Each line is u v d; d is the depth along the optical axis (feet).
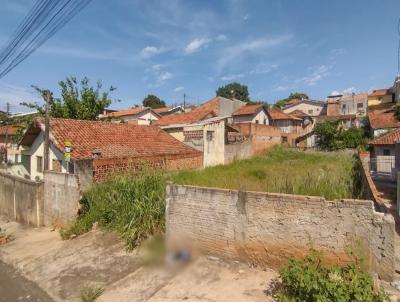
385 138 71.97
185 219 22.33
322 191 20.35
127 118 134.00
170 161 49.29
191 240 22.04
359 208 15.61
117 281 20.61
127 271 21.68
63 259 25.43
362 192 21.48
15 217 42.55
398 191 27.02
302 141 115.03
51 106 66.74
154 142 52.80
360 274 14.48
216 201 20.68
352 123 126.41
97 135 47.32
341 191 20.80
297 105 186.09
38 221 37.27
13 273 24.86
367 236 15.43
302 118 143.23
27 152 53.57
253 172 39.34
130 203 28.53
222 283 17.97
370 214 15.35
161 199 26.63
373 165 67.72
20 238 33.71
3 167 63.26
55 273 23.35
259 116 120.57
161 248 22.99
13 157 80.74
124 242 25.90
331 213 16.33
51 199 36.01
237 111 122.62
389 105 149.48
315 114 180.75
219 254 20.71
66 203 33.40
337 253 16.15
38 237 33.04
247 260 19.45
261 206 18.63
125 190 30.17
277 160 66.90
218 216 20.62
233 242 19.95
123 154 43.09
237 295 16.49
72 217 32.48
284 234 17.81
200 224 21.54
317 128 105.09
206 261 20.75
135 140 50.57
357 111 159.53
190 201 22.02
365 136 102.27
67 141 39.06
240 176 35.22
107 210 29.60
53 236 32.27
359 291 13.19
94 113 71.15
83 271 22.76
